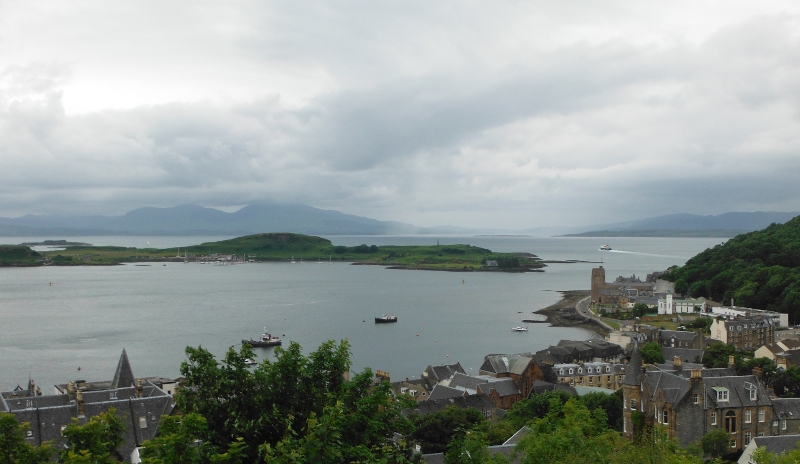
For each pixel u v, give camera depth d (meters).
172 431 49.00
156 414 112.62
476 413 143.12
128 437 107.25
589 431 74.56
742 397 122.00
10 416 59.09
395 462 51.62
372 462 46.38
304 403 55.88
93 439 60.16
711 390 121.38
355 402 53.22
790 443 105.94
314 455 44.84
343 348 59.53
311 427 46.62
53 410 108.50
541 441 64.62
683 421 117.25
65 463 50.56
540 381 193.62
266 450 46.50
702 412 118.25
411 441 127.06
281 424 53.34
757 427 121.88
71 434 59.81
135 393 127.31
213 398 53.53
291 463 44.41
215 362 55.38
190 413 48.81
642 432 120.62
